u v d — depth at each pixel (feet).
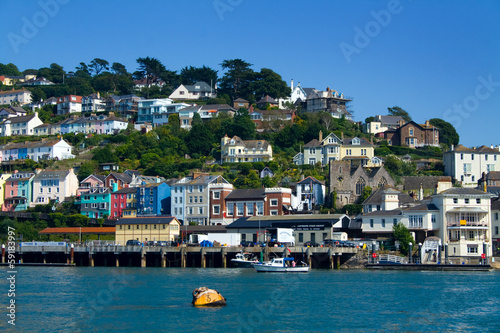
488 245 446.60
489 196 451.12
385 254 434.30
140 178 650.02
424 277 374.84
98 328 243.60
